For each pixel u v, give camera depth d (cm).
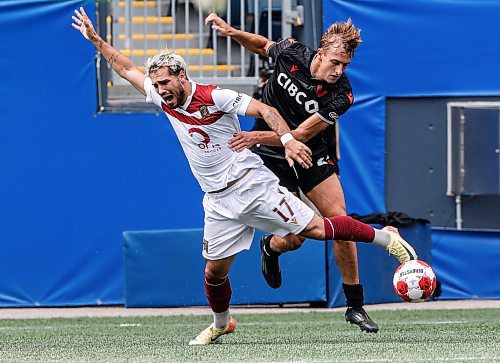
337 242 2208
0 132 3691
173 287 3469
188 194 3744
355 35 2070
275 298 3394
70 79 3719
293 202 1928
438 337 2217
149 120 3738
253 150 2275
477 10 3869
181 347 2044
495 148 3831
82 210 3712
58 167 3709
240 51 4125
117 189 3728
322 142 2225
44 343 2239
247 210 1927
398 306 3466
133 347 2072
